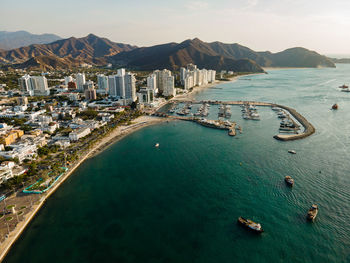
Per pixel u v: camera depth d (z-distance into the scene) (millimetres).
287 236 145500
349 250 135375
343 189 189875
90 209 175125
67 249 140750
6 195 187000
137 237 148625
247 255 134125
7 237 144750
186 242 144000
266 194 185375
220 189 193875
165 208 174125
